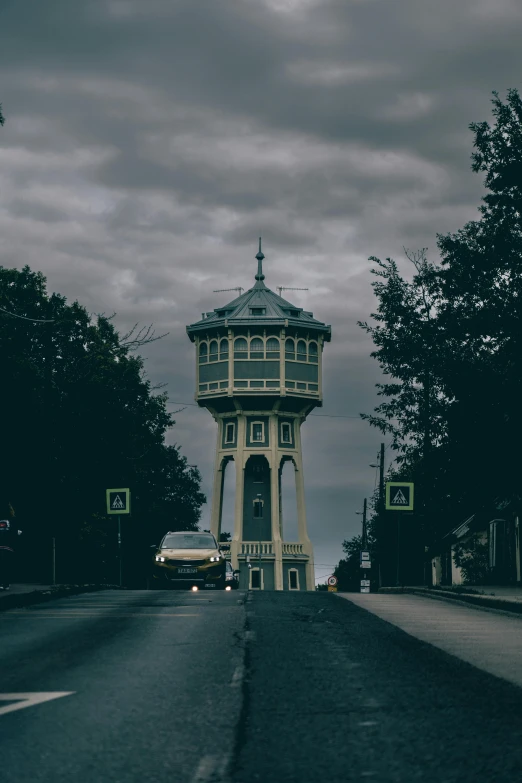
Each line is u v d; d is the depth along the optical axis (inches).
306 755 279.9
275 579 3762.3
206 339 4042.8
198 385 4028.1
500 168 1403.8
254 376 3929.6
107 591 1184.2
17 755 280.2
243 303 4111.7
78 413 1863.9
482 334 1375.5
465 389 1333.7
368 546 3383.4
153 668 448.1
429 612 800.3
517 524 1622.8
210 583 1393.9
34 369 1812.3
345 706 354.9
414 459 1806.1
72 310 2020.2
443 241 1455.5
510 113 1412.4
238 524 3836.1
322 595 1017.5
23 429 1514.5
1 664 462.6
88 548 2271.2
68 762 271.6
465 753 281.9
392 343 1715.1
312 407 4042.8
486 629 642.2
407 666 455.2
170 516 3267.7
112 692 384.5
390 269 1758.1
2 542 1039.6
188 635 583.5
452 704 358.6
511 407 1312.7
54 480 1635.1
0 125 1189.7
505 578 1669.5
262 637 571.8
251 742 296.4
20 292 2000.5
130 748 288.7
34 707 353.1
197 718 333.1
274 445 3885.3
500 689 391.5
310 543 3878.0
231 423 3964.1
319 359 4052.7
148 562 3075.8
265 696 375.6
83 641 557.0
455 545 1782.7
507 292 1398.9
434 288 1560.0
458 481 1375.5
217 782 250.4
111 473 1889.8
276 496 3846.0
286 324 3944.4
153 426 2615.7
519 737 303.3
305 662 467.8
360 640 558.9
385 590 1397.6
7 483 1550.2
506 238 1405.0
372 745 292.4
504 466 1328.7
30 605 884.6
